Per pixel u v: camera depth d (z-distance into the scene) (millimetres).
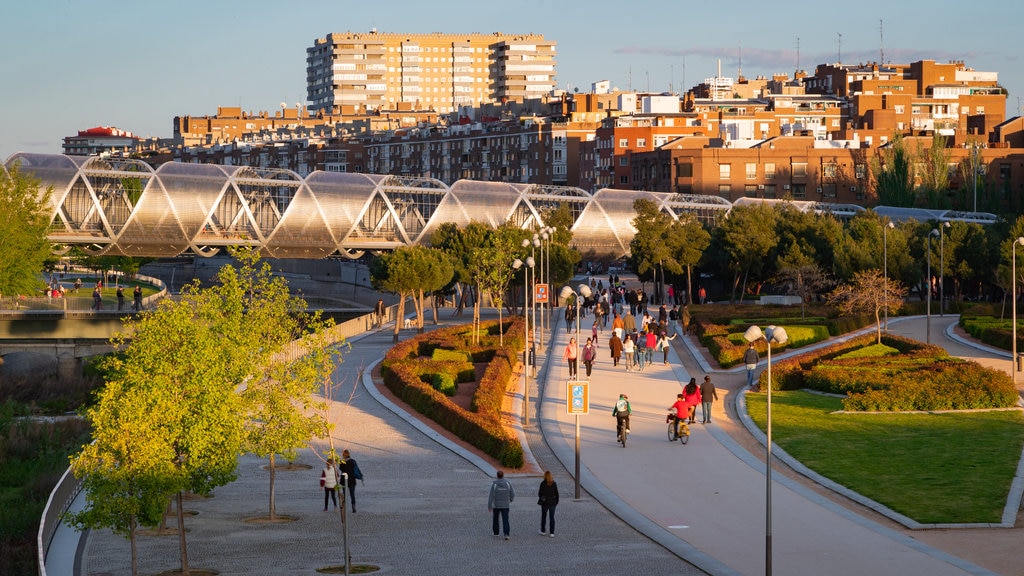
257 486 35750
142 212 104938
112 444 26000
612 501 32625
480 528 29844
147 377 28016
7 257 87500
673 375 57500
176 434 27156
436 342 64125
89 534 30203
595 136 193750
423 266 81000
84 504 33281
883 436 41219
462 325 76125
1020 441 39844
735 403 49219
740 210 101375
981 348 67000
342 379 57344
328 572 25922
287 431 31734
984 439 40312
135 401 26562
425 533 29328
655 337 60594
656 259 99125
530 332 77500
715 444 40969
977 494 32406
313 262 158875
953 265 95750
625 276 129500
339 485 25859
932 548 27453
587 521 30641
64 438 53281
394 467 37750
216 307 34250
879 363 55156
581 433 43375
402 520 30781
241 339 32812
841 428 42875
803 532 29078
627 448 40500
